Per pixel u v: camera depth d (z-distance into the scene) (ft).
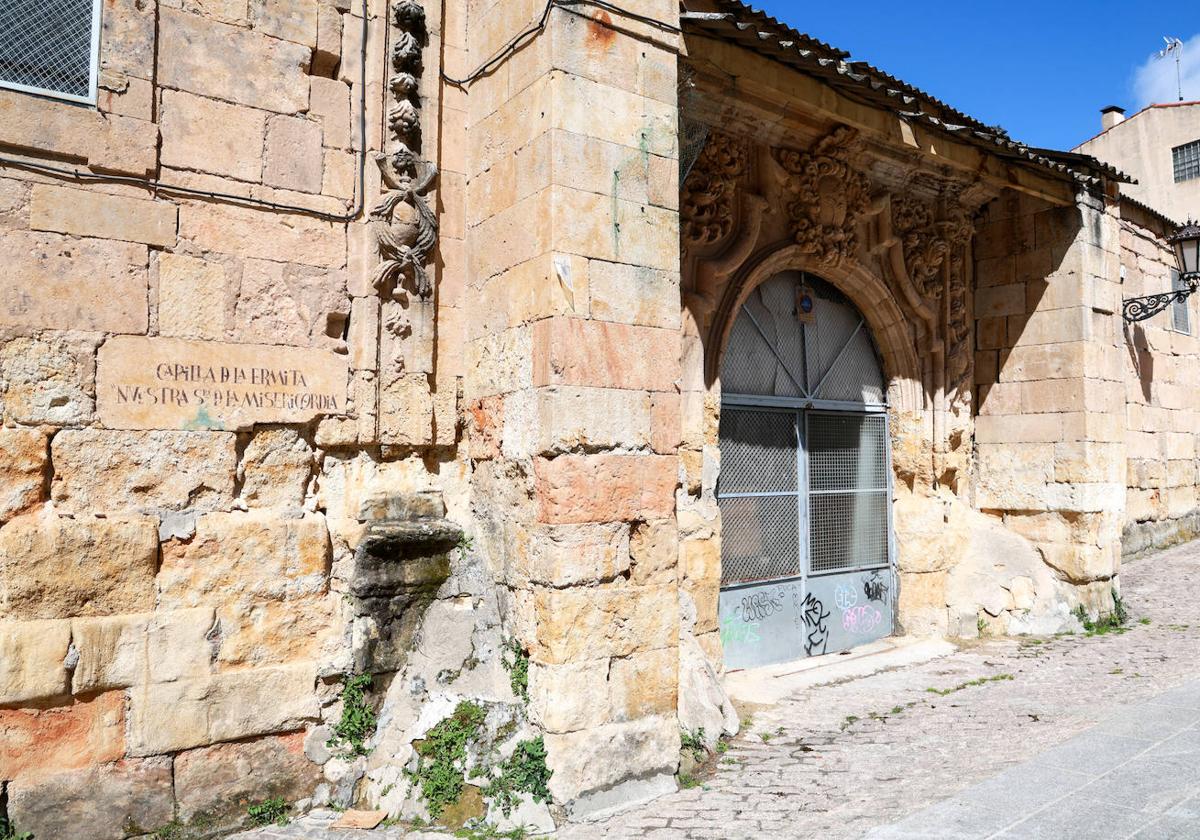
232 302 17.24
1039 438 33.91
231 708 16.65
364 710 17.99
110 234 16.03
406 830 16.05
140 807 15.67
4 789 14.64
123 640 15.66
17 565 14.83
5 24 15.34
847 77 23.88
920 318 32.94
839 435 31.45
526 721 17.08
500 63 19.15
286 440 17.88
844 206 29.43
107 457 15.84
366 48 19.13
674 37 19.34
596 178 17.74
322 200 18.38
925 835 14.40
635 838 15.35
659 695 17.95
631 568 17.94
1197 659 27.22
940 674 27.37
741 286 26.78
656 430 18.35
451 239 19.94
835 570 30.68
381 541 18.13
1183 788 15.79
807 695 25.27
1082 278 32.99
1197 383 53.21
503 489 18.47
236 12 17.58
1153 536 48.16
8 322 15.07
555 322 16.97
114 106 16.15
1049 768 17.37
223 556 16.83
